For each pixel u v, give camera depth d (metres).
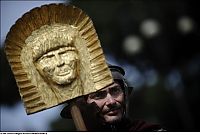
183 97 18.42
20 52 5.06
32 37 5.07
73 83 5.05
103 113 5.39
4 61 18.06
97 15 19.44
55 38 5.06
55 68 5.03
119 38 18.92
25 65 5.05
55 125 18.30
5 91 19.52
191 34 17.47
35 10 5.07
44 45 5.05
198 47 17.75
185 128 18.47
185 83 18.52
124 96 5.48
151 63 18.12
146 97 18.53
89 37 5.10
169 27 17.44
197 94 18.41
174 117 18.45
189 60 18.22
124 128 5.51
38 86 5.05
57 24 5.10
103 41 19.22
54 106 5.05
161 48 17.38
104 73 5.07
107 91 5.38
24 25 5.07
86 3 19.66
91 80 5.07
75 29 5.10
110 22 19.22
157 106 18.55
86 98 5.40
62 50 5.05
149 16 17.91
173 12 17.64
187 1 17.70
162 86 18.50
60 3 5.09
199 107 18.52
